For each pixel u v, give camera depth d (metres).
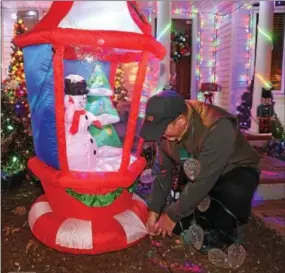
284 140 4.73
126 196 2.30
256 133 5.16
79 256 2.10
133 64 2.90
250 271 1.98
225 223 2.05
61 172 2.14
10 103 3.33
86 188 2.08
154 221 2.14
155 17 6.58
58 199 2.21
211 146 1.78
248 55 6.60
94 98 2.52
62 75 2.02
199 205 2.07
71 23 2.09
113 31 2.01
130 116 2.15
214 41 7.23
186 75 7.46
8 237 2.30
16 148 3.28
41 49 2.20
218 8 6.91
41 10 6.82
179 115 1.78
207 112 1.84
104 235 2.10
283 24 6.64
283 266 2.03
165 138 1.94
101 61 2.73
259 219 2.72
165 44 4.98
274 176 3.33
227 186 2.00
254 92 5.44
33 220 2.28
